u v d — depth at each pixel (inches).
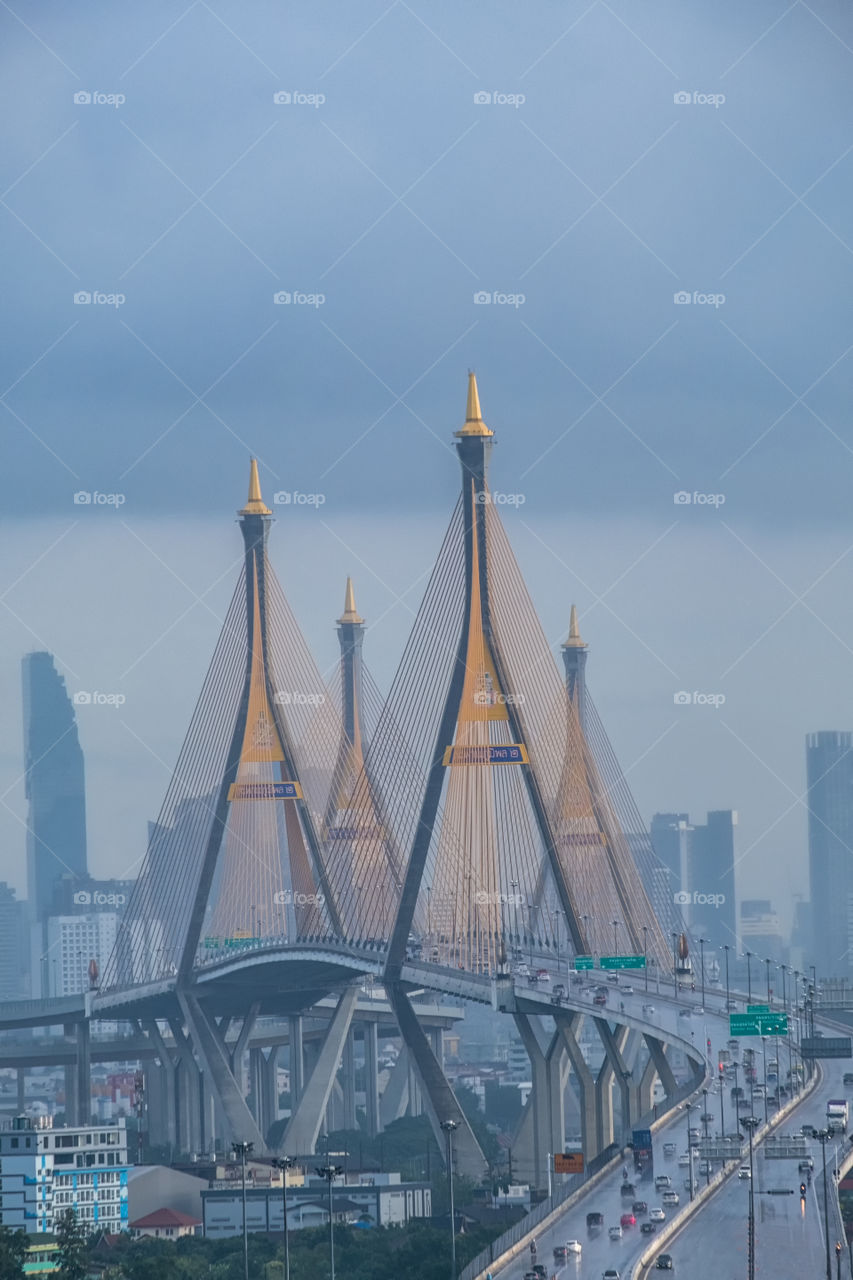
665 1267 7145.7
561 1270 7239.2
